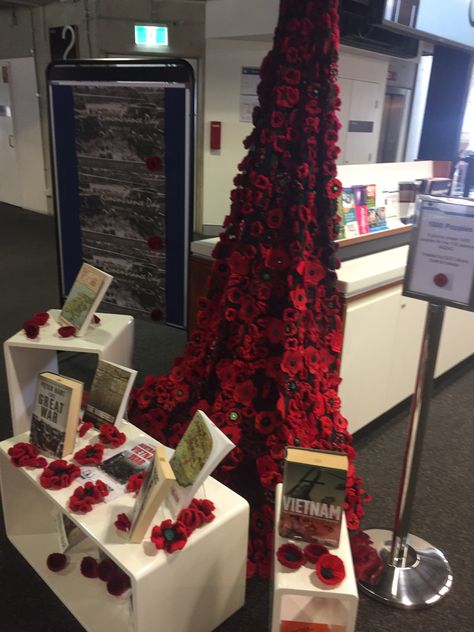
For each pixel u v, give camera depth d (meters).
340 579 1.22
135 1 5.67
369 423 2.63
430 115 3.22
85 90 2.52
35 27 6.63
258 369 1.89
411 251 1.50
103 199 2.66
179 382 2.12
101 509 1.47
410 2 2.24
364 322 2.16
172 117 2.31
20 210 7.80
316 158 1.74
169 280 2.60
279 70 1.68
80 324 2.12
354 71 5.88
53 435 1.65
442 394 3.07
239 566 1.55
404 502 1.71
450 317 2.85
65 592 1.60
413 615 1.66
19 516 1.81
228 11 5.11
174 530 1.34
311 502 1.29
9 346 2.07
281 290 1.82
